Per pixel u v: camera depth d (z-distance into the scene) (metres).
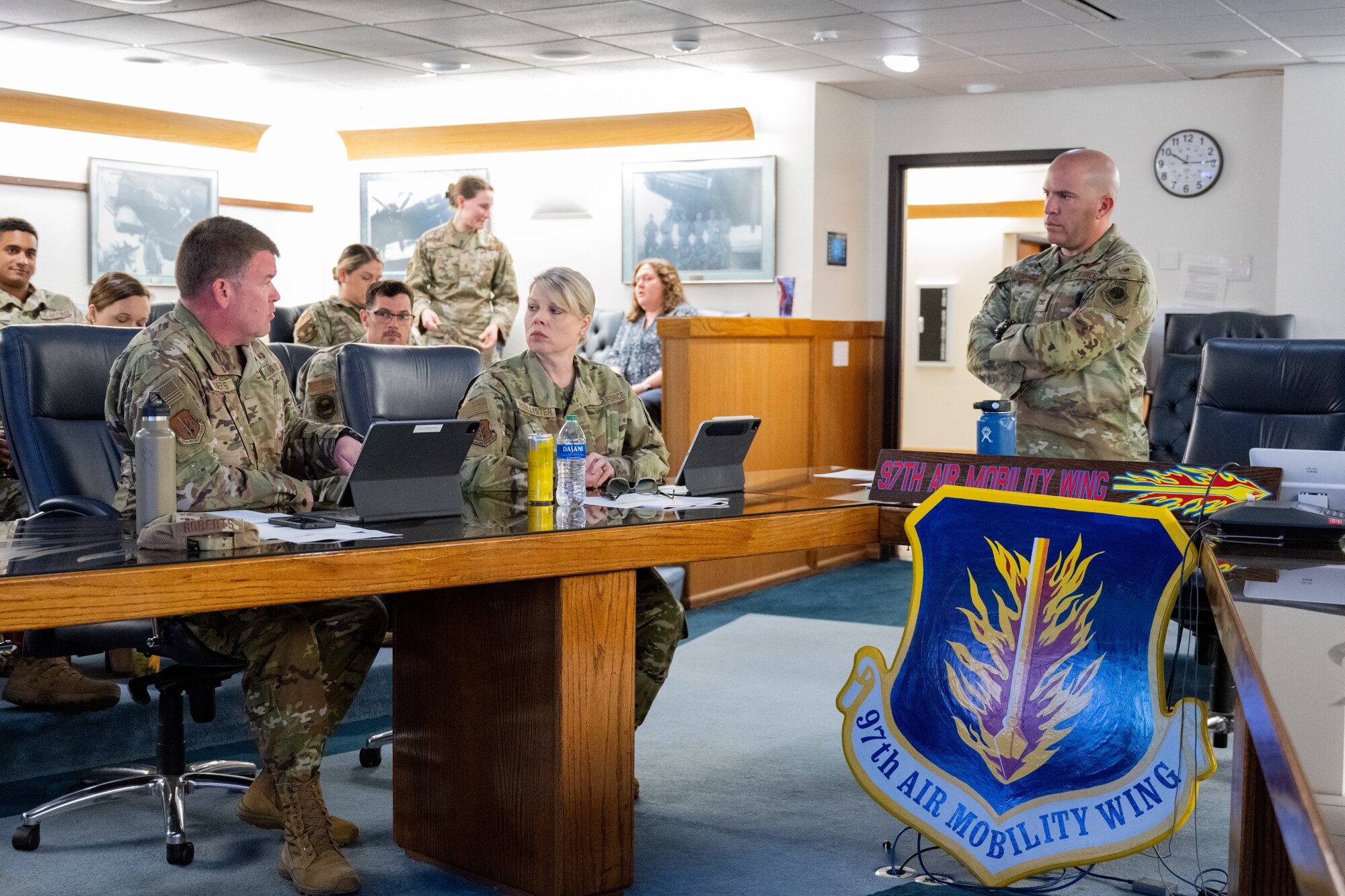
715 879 2.66
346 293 6.22
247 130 8.89
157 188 8.52
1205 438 4.05
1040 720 2.50
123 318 4.82
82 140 8.12
